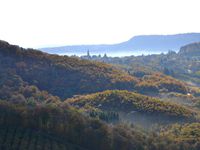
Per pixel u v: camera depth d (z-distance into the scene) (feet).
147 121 569.23
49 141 415.44
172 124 553.64
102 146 432.66
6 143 395.34
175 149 448.65
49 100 628.28
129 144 437.58
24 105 490.90
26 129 430.20
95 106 618.85
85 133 437.17
